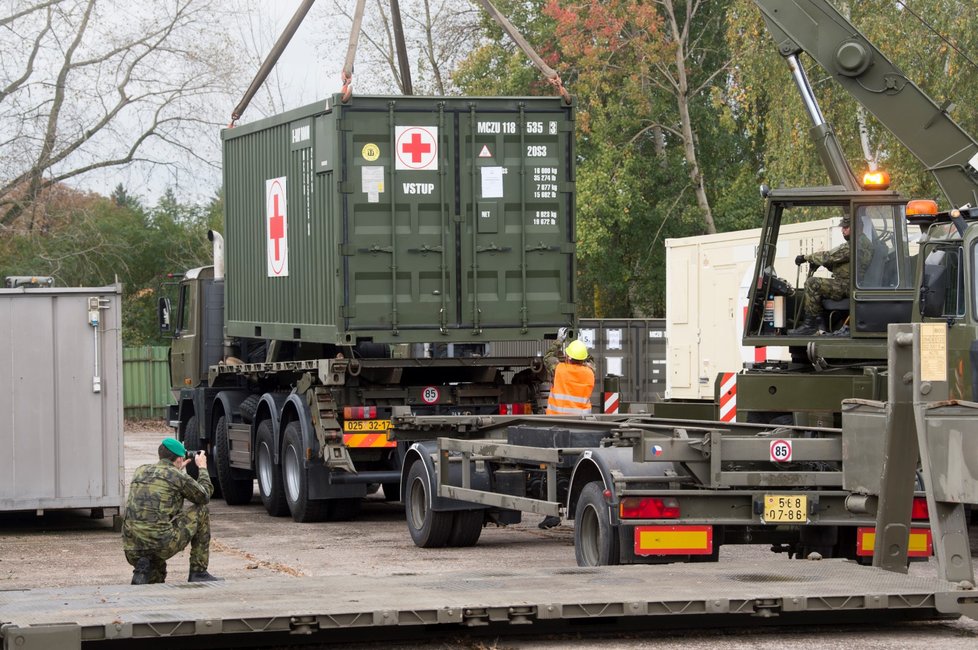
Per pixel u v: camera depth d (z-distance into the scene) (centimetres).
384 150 2166
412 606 1166
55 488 2206
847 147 4109
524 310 2209
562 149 2233
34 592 1294
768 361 2178
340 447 2212
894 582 1284
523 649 1204
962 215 1814
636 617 1255
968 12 3788
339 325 2139
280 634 1179
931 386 1260
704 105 5969
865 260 2038
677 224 5712
